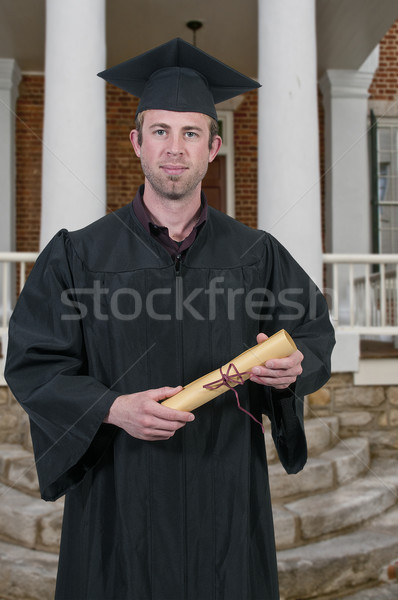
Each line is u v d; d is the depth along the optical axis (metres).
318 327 1.58
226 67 1.47
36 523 3.00
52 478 1.32
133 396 1.24
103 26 3.96
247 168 7.62
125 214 1.50
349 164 7.17
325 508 3.15
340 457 3.63
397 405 4.23
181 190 1.35
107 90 7.31
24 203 7.20
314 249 3.92
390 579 2.95
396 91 7.55
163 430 1.21
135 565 1.29
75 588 1.39
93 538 1.35
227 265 1.47
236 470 1.36
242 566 1.32
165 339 1.38
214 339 1.41
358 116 7.20
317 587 2.80
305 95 3.91
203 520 1.33
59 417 1.28
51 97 3.82
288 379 1.26
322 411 4.16
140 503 1.32
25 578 2.76
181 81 1.42
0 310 6.53
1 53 6.69
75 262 1.41
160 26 6.12
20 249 7.20
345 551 2.91
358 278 6.69
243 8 5.77
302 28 3.91
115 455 1.35
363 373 4.19
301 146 3.89
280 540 2.95
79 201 3.78
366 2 5.43
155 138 1.37
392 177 7.66
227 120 7.57
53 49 3.83
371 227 7.45
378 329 4.27
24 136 7.20
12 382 1.35
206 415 1.37
